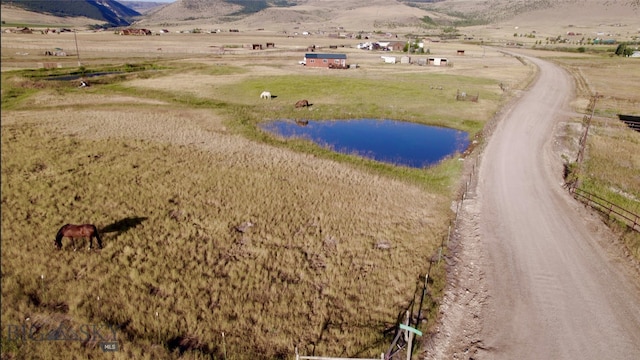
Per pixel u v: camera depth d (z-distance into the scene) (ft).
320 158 131.34
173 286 62.18
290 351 51.60
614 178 118.42
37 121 161.27
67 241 73.20
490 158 130.11
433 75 320.91
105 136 144.36
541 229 85.05
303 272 68.54
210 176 111.24
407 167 125.49
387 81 283.38
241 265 69.46
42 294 58.80
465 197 101.71
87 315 54.80
